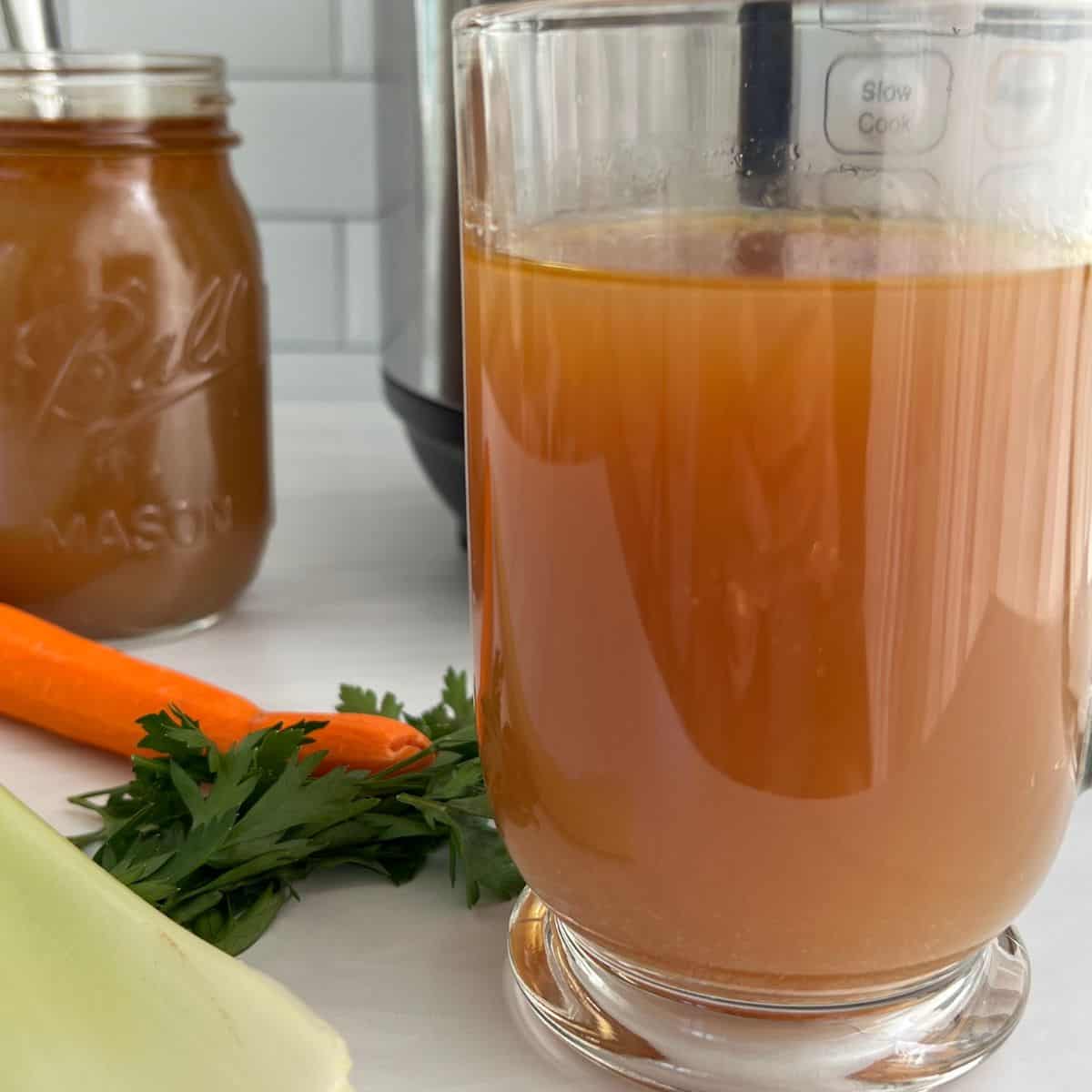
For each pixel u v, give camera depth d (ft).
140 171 1.38
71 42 1.98
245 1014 0.94
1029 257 0.89
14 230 1.37
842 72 0.89
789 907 0.95
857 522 0.90
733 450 0.90
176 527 1.43
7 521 1.41
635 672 0.94
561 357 0.93
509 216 0.95
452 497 1.58
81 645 1.31
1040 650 0.94
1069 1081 1.00
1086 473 0.94
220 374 1.44
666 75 0.92
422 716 1.25
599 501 0.93
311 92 2.04
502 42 0.93
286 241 2.11
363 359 2.17
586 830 0.97
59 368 1.38
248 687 1.39
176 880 1.07
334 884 1.16
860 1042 0.99
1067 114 0.89
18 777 1.27
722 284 0.88
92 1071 0.91
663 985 1.01
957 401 0.89
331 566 1.65
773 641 0.91
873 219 0.89
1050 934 1.11
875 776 0.92
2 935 0.93
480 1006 1.05
